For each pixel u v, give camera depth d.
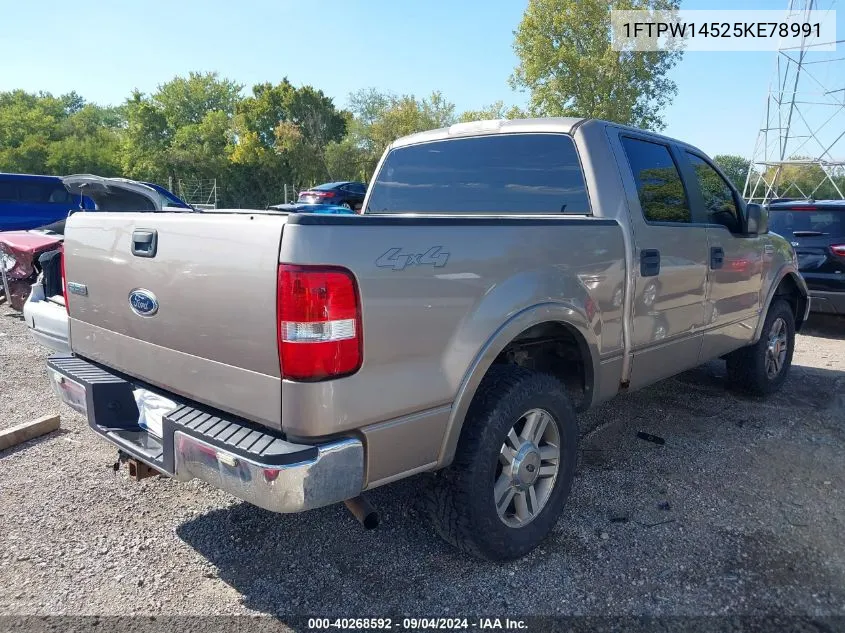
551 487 3.01
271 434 2.24
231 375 2.30
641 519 3.28
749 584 2.72
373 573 2.80
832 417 4.88
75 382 2.92
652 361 3.64
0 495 3.43
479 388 2.72
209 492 3.53
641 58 33.00
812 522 3.26
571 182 3.40
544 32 33.44
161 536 3.08
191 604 2.58
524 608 2.57
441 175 4.02
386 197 4.32
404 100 53.28
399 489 3.60
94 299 2.97
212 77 65.88
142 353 2.72
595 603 2.60
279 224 2.10
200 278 2.35
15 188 14.65
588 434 4.48
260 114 52.31
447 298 2.41
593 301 3.08
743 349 5.09
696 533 3.14
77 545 2.98
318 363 2.08
